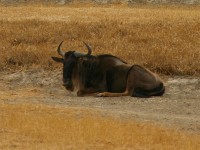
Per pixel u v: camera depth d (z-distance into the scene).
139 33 87.25
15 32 89.88
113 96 58.12
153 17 110.06
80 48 80.25
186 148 36.62
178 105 53.34
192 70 66.12
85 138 38.03
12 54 74.12
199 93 61.09
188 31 88.38
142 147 36.75
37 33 88.44
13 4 174.38
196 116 48.06
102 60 59.91
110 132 39.25
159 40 82.19
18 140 37.94
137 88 58.12
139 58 70.88
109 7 161.75
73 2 175.38
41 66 71.06
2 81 68.69
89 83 59.75
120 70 58.88
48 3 174.88
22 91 63.28
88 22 98.88
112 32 89.44
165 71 67.25
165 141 38.00
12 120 42.12
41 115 45.25
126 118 45.22
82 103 54.16
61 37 87.75
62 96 59.66
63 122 41.88
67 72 59.88
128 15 117.75
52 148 36.12
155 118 45.84
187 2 172.88
